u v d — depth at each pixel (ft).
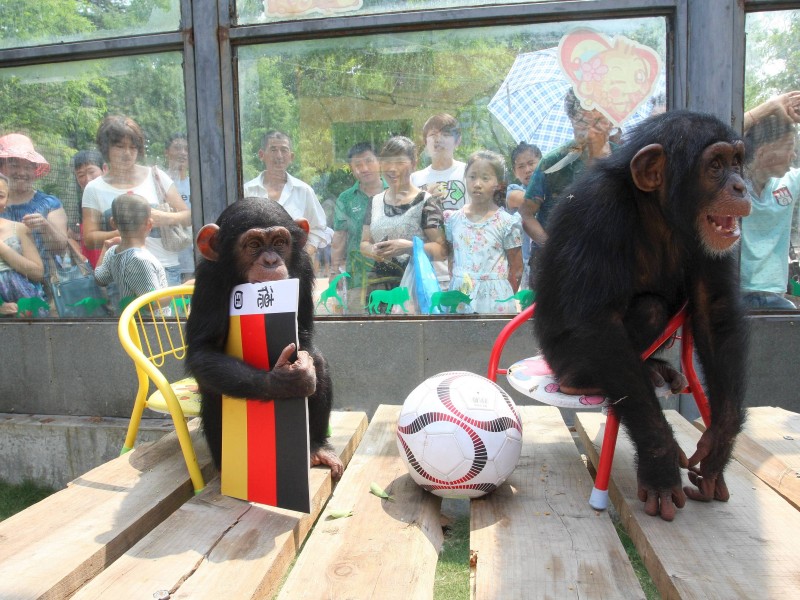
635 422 8.74
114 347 17.56
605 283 8.75
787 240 16.30
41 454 17.11
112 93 17.90
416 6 16.43
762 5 15.64
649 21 16.01
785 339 15.85
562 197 10.10
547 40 16.39
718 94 15.67
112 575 7.59
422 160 17.20
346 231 17.62
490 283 17.19
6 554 8.18
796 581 7.15
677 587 7.04
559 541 8.38
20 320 18.25
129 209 18.20
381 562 7.96
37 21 17.90
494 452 9.41
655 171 8.87
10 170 18.51
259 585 7.48
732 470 10.57
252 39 16.90
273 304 9.32
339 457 11.65
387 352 16.75
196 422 14.07
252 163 17.57
